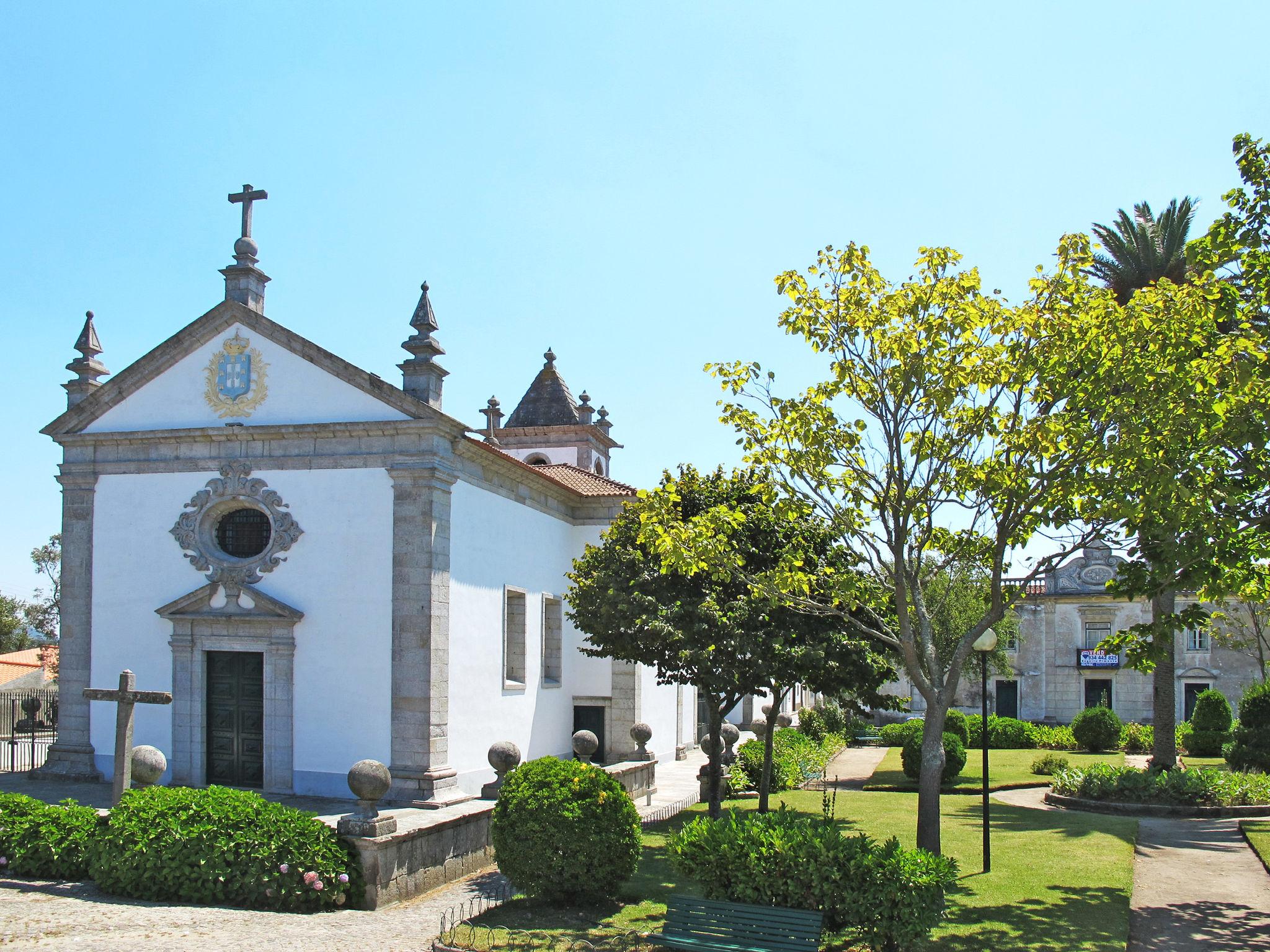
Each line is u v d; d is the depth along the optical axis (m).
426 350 20.08
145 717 20.64
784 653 16.95
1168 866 16.14
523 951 11.06
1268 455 12.98
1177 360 12.50
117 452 21.36
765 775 19.23
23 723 30.61
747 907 10.71
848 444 13.70
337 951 11.37
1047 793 24.62
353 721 19.38
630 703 26.70
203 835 13.66
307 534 20.05
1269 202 13.66
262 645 19.95
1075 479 12.58
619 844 13.22
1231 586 14.24
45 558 62.97
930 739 13.32
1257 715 28.50
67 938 11.50
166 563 20.81
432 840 14.96
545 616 26.33
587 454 34.81
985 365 12.88
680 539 14.16
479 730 21.30
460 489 20.84
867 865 10.57
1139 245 29.19
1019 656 48.31
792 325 13.60
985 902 13.26
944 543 14.77
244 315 20.81
